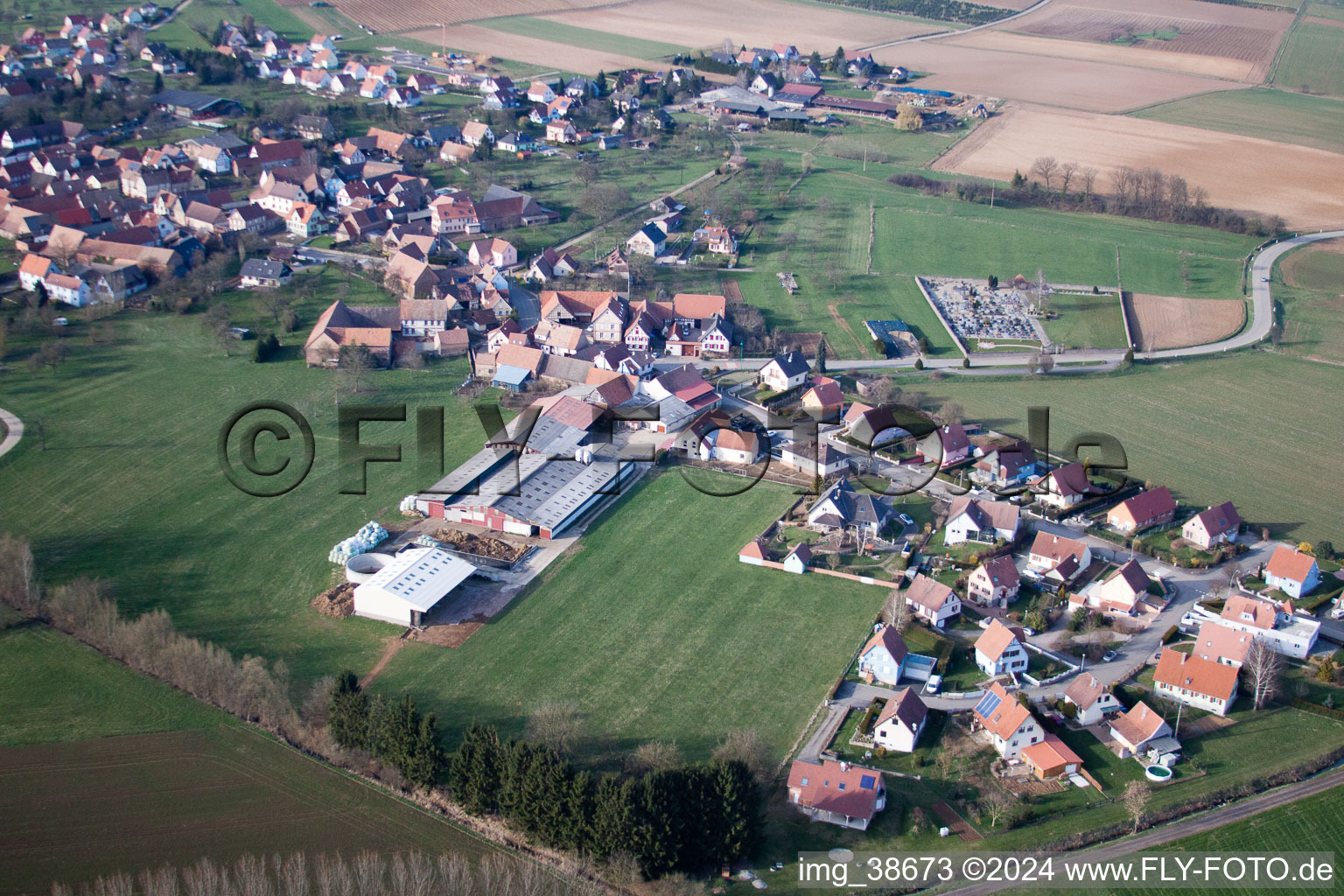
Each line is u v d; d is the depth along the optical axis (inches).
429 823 5177.2
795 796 5349.4
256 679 5846.5
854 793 5255.9
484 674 6166.3
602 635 6515.8
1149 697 6048.2
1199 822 5241.1
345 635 6481.3
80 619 6422.2
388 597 6565.0
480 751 5177.2
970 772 5551.2
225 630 6481.3
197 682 5944.9
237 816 5177.2
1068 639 6540.4
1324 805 5319.9
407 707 5388.8
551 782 4990.2
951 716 5915.4
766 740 5713.6
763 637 6530.5
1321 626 6648.6
